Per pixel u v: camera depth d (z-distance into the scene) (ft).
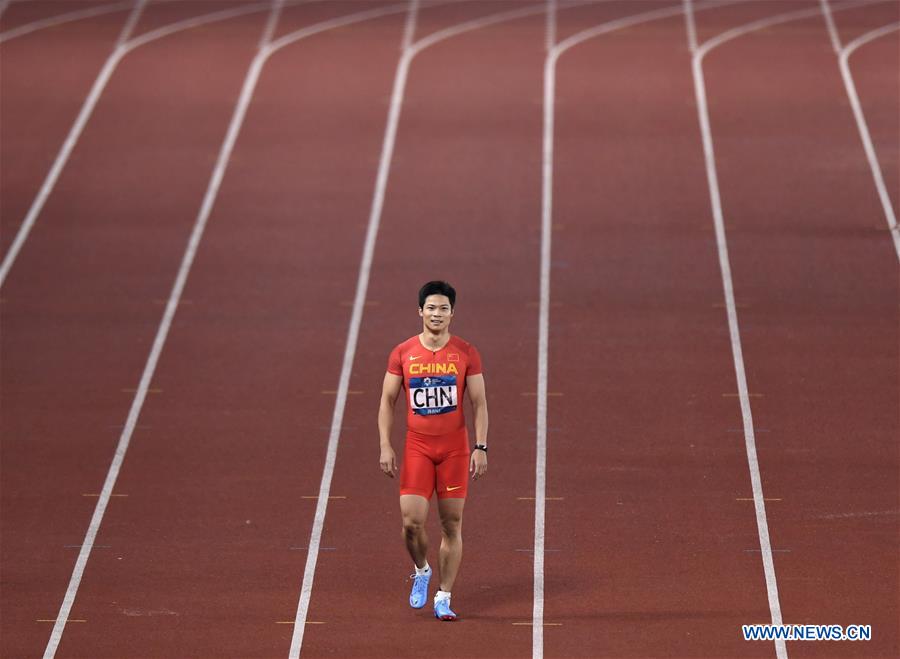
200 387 172.45
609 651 119.44
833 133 240.12
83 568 135.44
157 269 202.08
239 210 219.00
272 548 138.82
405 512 118.83
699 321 185.88
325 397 169.78
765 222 212.23
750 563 134.00
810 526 140.67
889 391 168.25
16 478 152.97
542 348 179.93
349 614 126.31
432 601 128.26
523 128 243.81
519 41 280.72
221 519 144.56
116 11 299.99
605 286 195.42
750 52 273.95
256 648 120.78
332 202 220.84
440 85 260.62
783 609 125.80
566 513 144.36
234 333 185.37
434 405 117.50
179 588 131.54
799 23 289.33
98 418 165.68
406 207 219.00
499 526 142.00
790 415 163.22
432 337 117.08
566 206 218.38
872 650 118.83
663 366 175.01
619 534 140.05
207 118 248.73
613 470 152.66
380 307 191.31
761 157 232.12
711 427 161.07
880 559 134.21
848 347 178.70
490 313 188.96
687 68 266.77
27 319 189.26
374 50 276.41
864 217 213.25
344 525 143.13
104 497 149.18
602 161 232.12
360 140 240.53
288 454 157.58
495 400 167.84
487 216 215.72
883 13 294.05
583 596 128.67
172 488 150.82
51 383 173.68
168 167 232.32
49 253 206.69
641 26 288.71
